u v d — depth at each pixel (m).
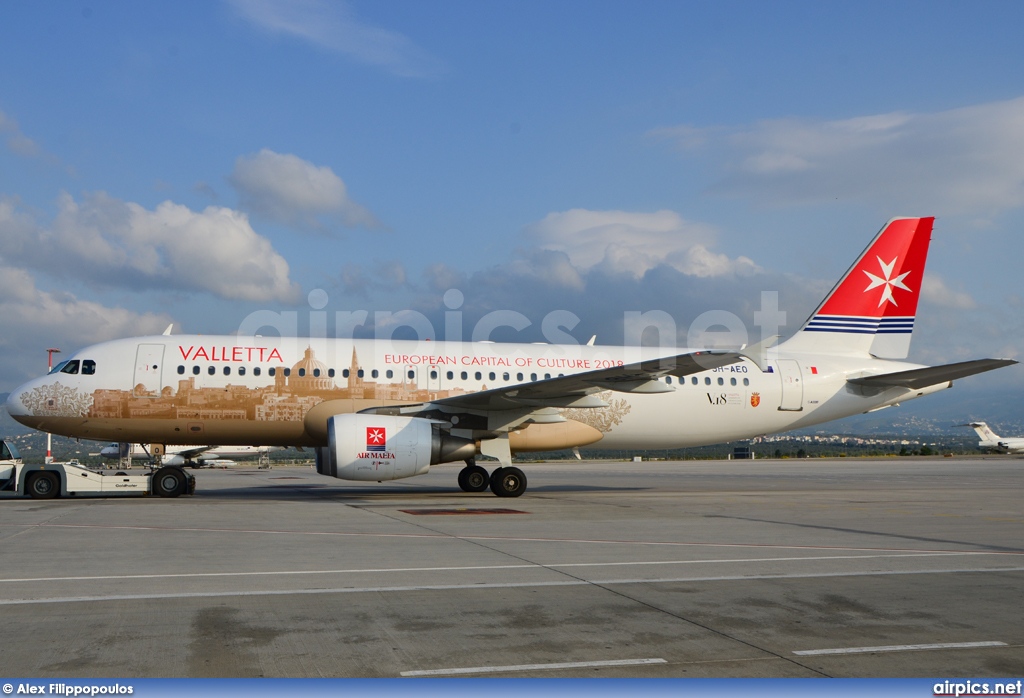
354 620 7.62
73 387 21.31
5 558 11.01
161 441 22.52
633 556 11.58
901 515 18.08
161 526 14.80
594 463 70.06
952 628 7.51
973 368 24.05
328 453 21.50
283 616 7.75
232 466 80.75
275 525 15.10
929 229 26.80
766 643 6.95
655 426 24.75
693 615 7.93
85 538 13.08
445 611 8.02
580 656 6.53
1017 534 14.52
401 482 33.41
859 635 7.23
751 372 25.30
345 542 12.85
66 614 7.77
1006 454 97.19
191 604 8.23
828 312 26.53
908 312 26.80
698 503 21.23
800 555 11.80
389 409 21.50
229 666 6.18
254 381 21.89
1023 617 7.96
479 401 21.45
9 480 20.83
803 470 50.59
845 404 26.12
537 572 10.22
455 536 13.70
